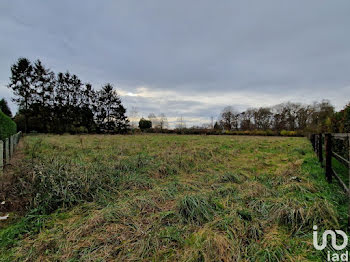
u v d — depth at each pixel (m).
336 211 1.74
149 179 3.21
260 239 1.48
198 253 1.32
